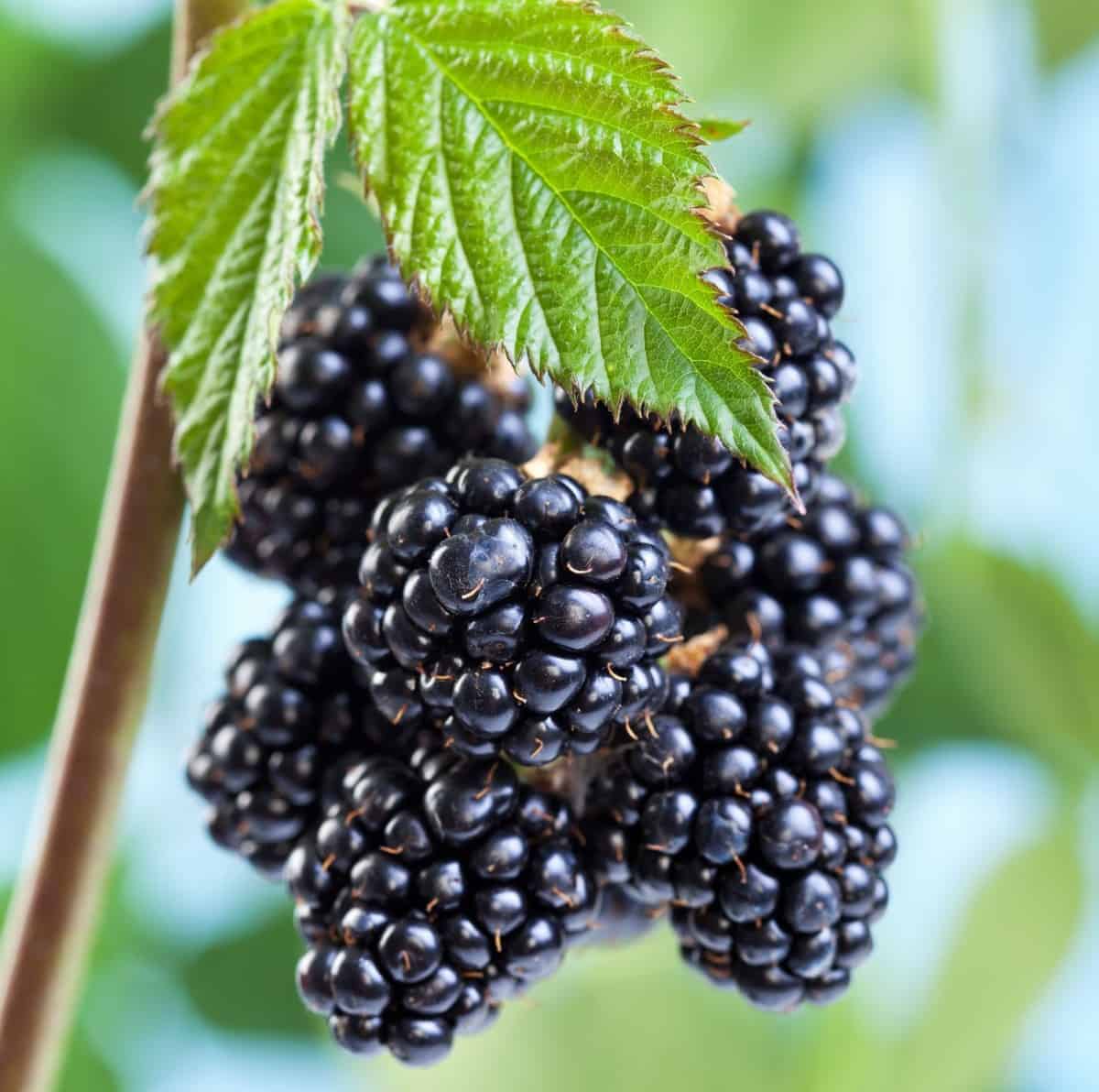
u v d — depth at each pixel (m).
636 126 0.30
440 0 0.30
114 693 0.32
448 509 0.29
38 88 0.56
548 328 0.29
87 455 0.55
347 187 0.31
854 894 0.31
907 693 0.56
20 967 0.32
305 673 0.31
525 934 0.30
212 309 0.30
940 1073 0.46
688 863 0.30
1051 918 0.46
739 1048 0.45
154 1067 0.56
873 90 0.52
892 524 0.32
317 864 0.30
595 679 0.29
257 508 0.32
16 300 0.55
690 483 0.30
